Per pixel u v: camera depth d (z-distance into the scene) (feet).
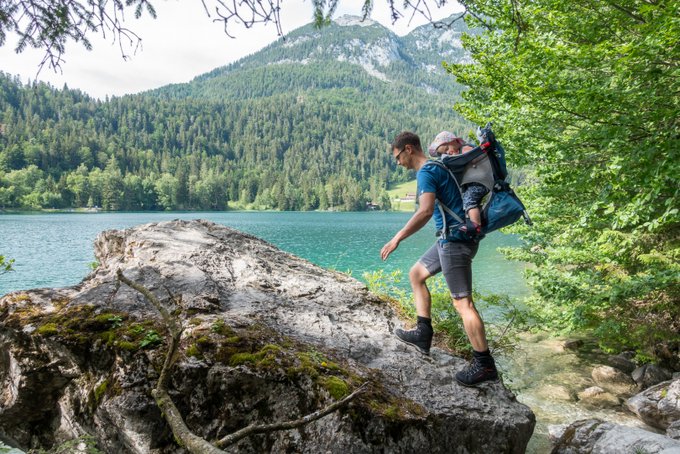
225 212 527.40
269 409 8.59
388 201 609.42
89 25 8.86
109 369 9.22
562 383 21.16
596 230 25.18
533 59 17.90
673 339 20.83
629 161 15.81
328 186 599.98
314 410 8.49
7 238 144.87
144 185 505.66
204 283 11.75
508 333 19.27
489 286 58.29
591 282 21.75
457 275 9.75
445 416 9.37
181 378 8.56
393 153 10.20
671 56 14.84
